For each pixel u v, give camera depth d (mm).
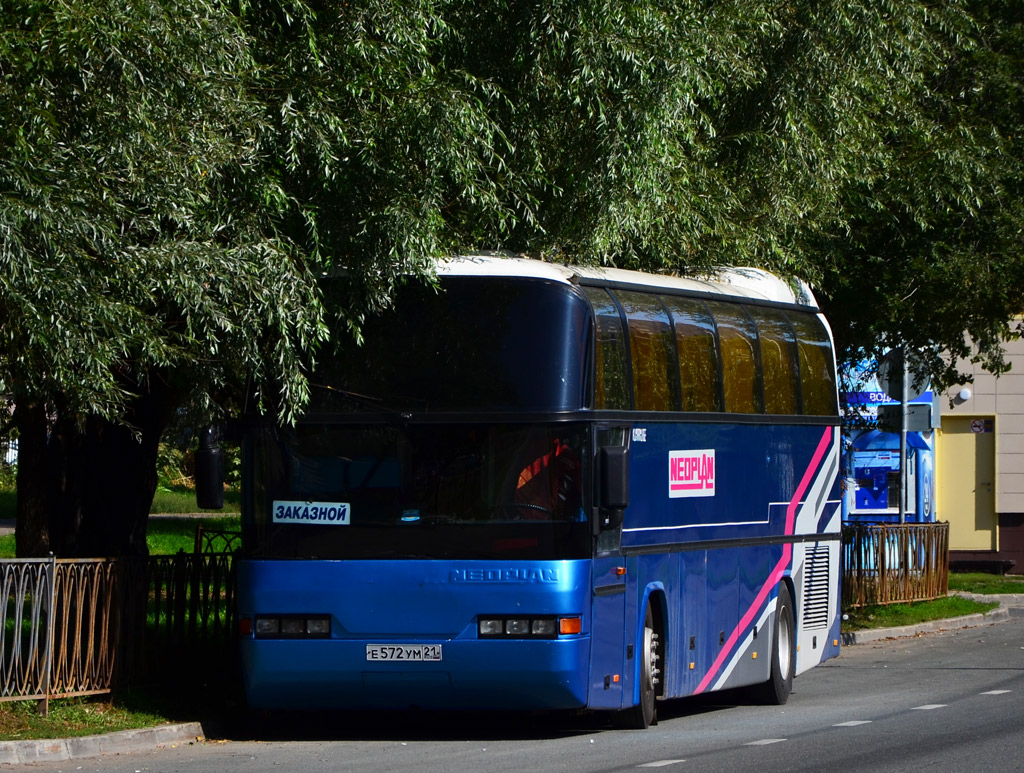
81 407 32250
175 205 33656
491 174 44125
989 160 67375
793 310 53031
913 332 72000
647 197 45281
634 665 38938
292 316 35375
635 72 43125
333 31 39625
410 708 36875
